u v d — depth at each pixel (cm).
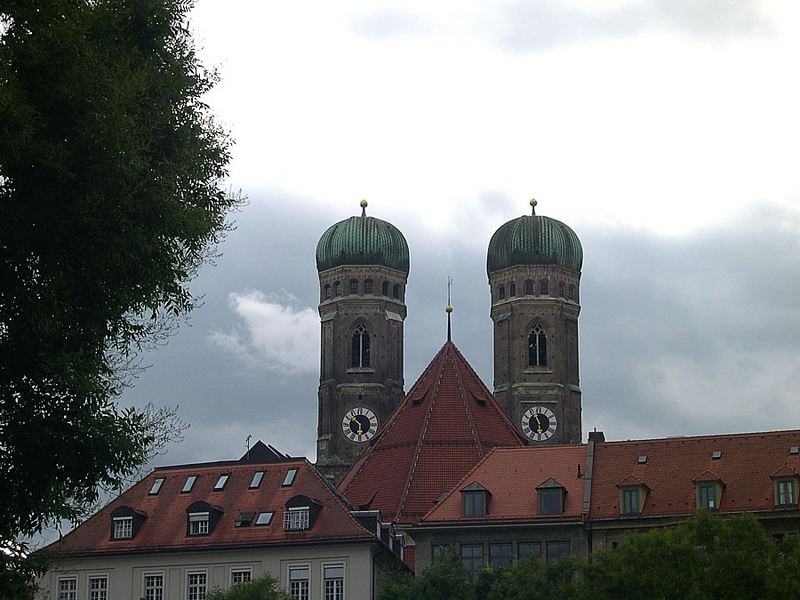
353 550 11494
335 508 11819
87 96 4494
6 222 4459
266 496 12075
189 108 5125
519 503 11525
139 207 4722
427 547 11425
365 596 11394
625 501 11250
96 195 4534
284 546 11588
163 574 11738
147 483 12394
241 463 12669
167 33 5016
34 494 4722
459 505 11569
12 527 4800
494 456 12025
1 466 4706
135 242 4694
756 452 11481
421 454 14225
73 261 4638
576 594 8856
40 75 4453
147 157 4797
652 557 8619
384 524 12450
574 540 11225
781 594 8312
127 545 11862
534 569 9344
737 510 11031
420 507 13738
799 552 8550
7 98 4269
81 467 4706
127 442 4725
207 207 5150
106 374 4850
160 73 4981
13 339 4566
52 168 4434
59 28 4441
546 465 11850
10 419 4625
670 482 11406
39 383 4650
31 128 4306
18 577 4800
